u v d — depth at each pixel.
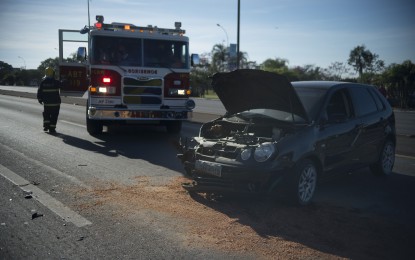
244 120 6.39
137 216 4.93
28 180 6.41
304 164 5.43
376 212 5.34
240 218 4.94
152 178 6.72
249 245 4.18
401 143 11.22
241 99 6.60
